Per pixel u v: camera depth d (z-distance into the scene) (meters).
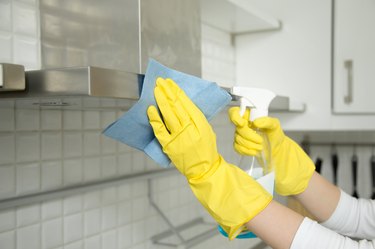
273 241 0.70
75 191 0.99
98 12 0.86
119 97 0.59
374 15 1.44
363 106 1.47
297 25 1.57
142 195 1.28
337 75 1.51
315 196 0.94
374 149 1.98
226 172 0.70
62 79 0.57
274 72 1.62
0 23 0.85
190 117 0.66
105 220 1.13
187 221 1.52
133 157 1.23
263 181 0.78
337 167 2.03
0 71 0.54
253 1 1.65
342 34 1.49
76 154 1.03
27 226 0.91
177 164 0.68
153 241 1.32
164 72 0.65
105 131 0.62
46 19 0.93
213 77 1.56
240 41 1.70
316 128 1.55
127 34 0.82
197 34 1.06
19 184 0.89
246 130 0.78
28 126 0.90
